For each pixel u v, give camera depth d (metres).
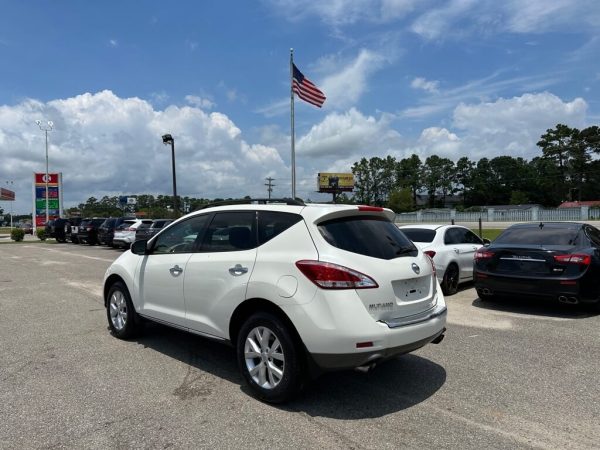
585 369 5.00
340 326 3.75
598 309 7.66
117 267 6.16
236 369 5.02
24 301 8.99
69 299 9.21
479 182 128.00
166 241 5.55
